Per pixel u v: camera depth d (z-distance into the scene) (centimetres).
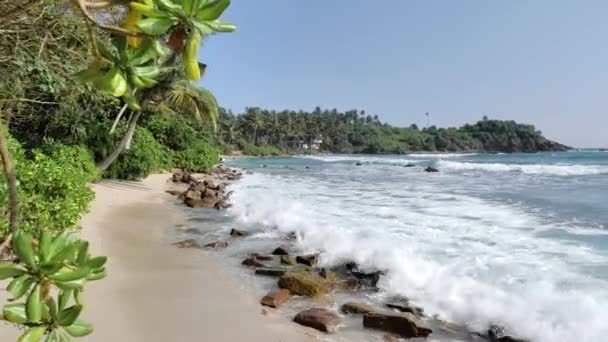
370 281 639
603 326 462
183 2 114
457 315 520
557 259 696
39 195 634
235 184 2250
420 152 12812
